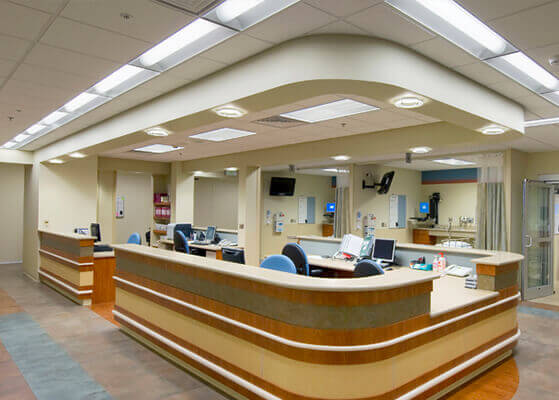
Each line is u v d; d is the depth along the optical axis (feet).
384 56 8.69
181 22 7.88
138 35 8.46
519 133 13.56
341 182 30.71
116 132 15.40
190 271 11.12
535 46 8.82
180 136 19.97
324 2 7.11
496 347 11.71
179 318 11.55
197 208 39.83
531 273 22.34
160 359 12.00
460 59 9.73
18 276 25.35
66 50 9.30
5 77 11.19
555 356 12.72
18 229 31.50
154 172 31.24
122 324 14.61
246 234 25.22
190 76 11.10
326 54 8.48
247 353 9.27
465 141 14.97
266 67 9.25
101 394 9.78
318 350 7.99
